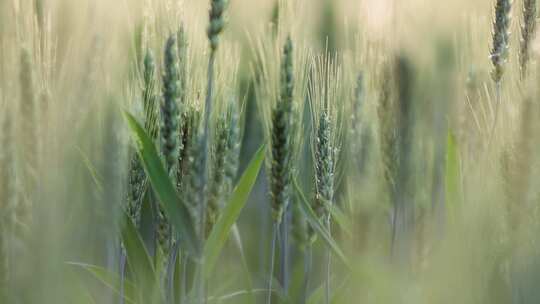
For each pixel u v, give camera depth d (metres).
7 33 1.01
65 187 1.01
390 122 1.11
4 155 0.99
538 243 1.02
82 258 1.04
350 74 1.16
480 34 1.14
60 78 1.03
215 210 1.10
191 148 1.06
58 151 1.01
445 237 1.06
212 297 1.12
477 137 1.10
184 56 1.07
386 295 1.05
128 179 1.09
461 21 1.18
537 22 1.06
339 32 1.28
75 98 1.03
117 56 1.07
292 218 1.19
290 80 1.10
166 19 1.09
